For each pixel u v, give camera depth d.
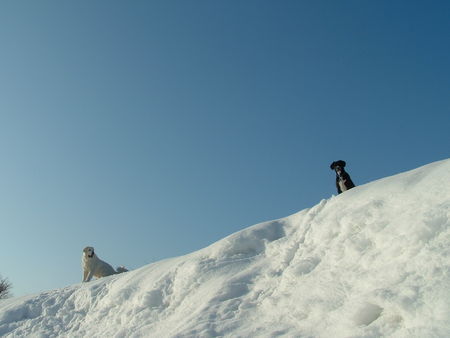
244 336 4.91
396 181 6.06
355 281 4.75
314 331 4.42
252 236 7.79
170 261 8.93
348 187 9.38
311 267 5.77
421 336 3.50
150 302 7.63
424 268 4.15
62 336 8.61
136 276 9.08
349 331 4.08
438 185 5.19
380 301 4.05
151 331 6.56
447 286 3.75
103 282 9.95
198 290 6.98
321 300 4.79
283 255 6.61
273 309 5.29
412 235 4.59
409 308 3.79
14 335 9.34
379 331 3.89
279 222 8.13
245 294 6.18
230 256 7.66
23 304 10.37
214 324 5.47
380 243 5.04
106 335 7.49
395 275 4.34
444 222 4.51
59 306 9.86
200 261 7.72
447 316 3.50
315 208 7.34
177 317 6.52
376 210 5.67
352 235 5.67
